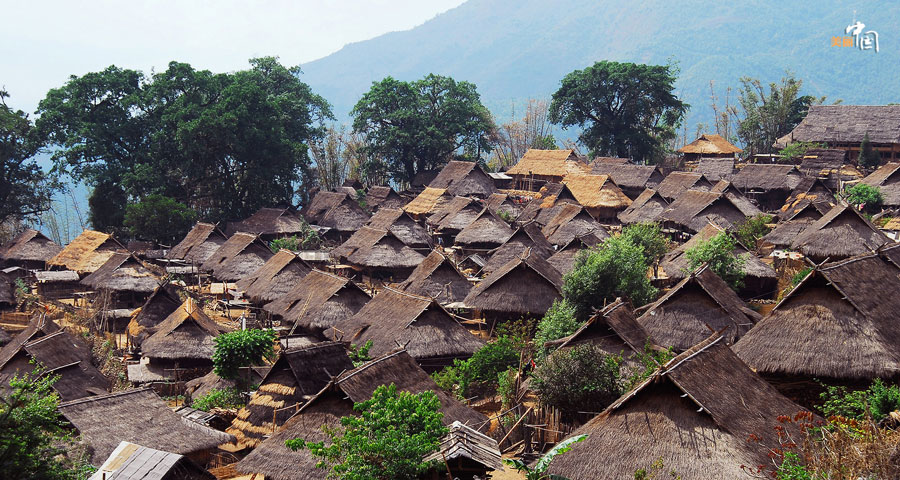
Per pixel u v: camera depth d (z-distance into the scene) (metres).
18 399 19.81
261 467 22.78
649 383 20.50
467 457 18.44
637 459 19.25
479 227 62.03
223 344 32.22
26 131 82.00
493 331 39.56
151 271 57.81
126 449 22.36
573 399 24.67
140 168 77.00
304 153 86.75
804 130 91.31
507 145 125.00
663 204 69.31
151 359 38.62
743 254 42.69
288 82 102.56
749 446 19.16
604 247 39.53
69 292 61.22
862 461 15.94
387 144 95.00
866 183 62.88
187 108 78.06
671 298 32.88
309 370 27.83
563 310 33.31
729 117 133.25
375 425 19.25
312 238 71.44
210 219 80.56
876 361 24.17
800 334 25.73
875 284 27.48
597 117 107.50
